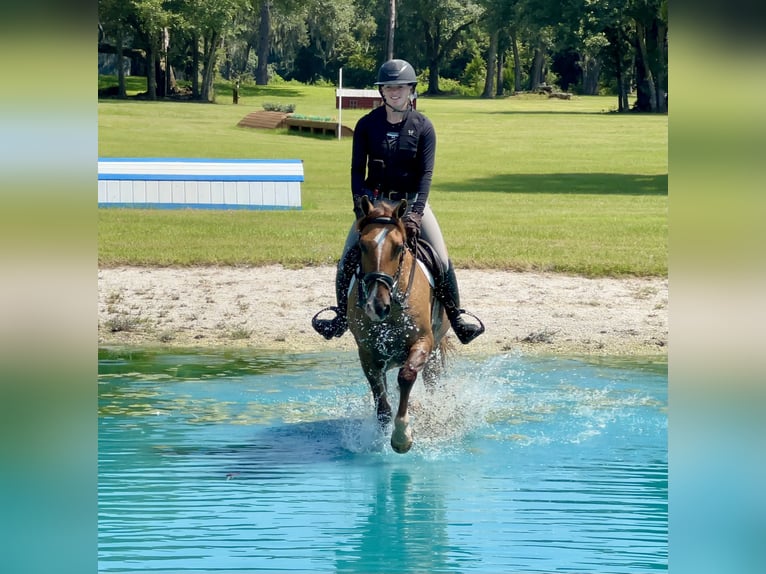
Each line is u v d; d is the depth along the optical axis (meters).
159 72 80.75
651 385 10.87
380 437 8.71
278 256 17.78
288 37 105.31
